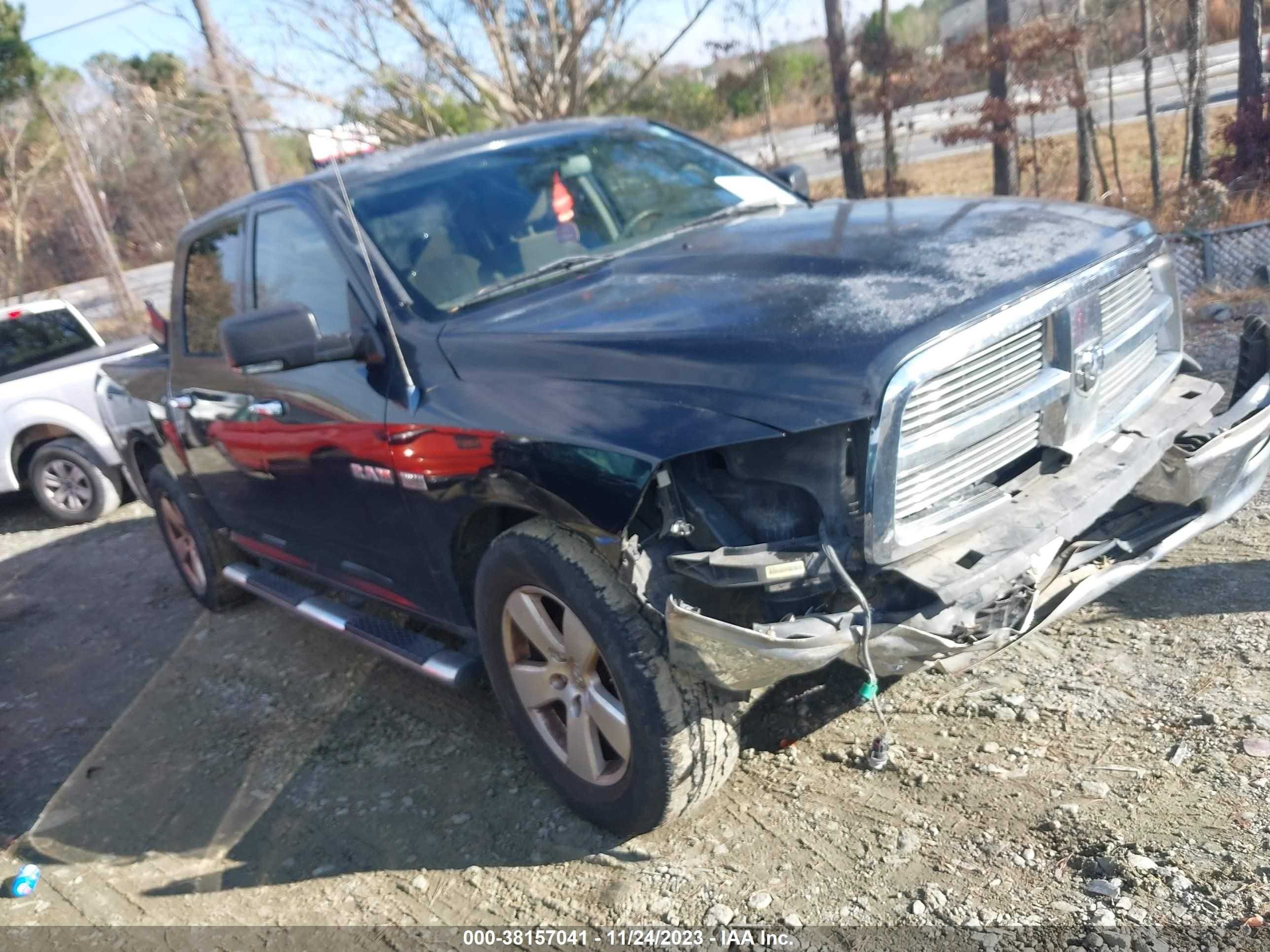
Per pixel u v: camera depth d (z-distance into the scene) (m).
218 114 11.45
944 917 2.68
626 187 4.39
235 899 3.40
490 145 4.46
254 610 5.95
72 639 6.14
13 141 23.89
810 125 19.28
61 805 4.23
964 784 3.16
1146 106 12.21
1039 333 2.98
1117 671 3.56
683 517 2.84
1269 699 3.24
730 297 3.14
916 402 2.71
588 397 2.98
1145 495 3.36
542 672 3.31
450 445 3.27
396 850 3.47
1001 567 2.76
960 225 3.43
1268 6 15.86
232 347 3.46
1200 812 2.85
